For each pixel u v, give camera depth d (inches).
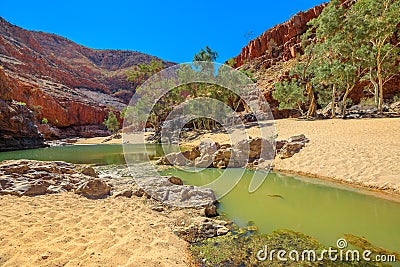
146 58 6097.4
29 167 267.1
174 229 160.1
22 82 2016.5
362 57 828.0
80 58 5477.4
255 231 164.7
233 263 125.7
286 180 308.5
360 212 197.9
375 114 797.9
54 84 2746.1
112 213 175.9
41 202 191.3
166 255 122.9
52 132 1852.9
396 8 757.3
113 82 4650.6
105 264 107.8
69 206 186.4
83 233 138.9
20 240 124.7
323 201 225.9
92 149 988.6
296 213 199.3
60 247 120.9
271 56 2480.3
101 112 2682.1
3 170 242.8
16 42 3304.6
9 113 1005.2
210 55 975.0
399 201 217.5
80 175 290.7
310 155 376.5
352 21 829.8
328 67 884.0
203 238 152.9
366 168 289.7
